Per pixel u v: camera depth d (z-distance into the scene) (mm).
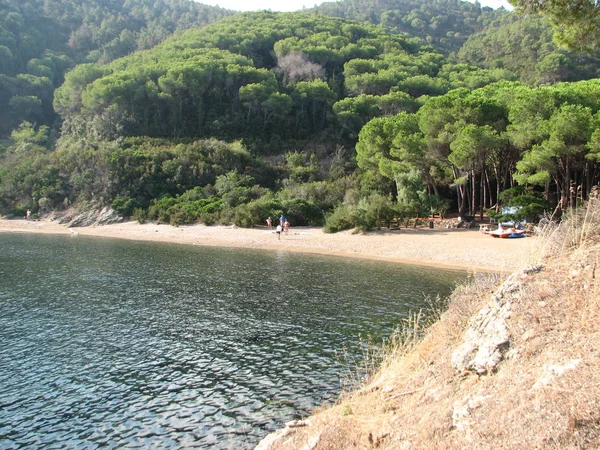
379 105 73375
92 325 15766
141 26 157250
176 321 16234
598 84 40781
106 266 28219
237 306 18391
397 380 7523
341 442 6012
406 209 42281
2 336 14586
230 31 112062
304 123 82938
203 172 60938
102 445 8453
